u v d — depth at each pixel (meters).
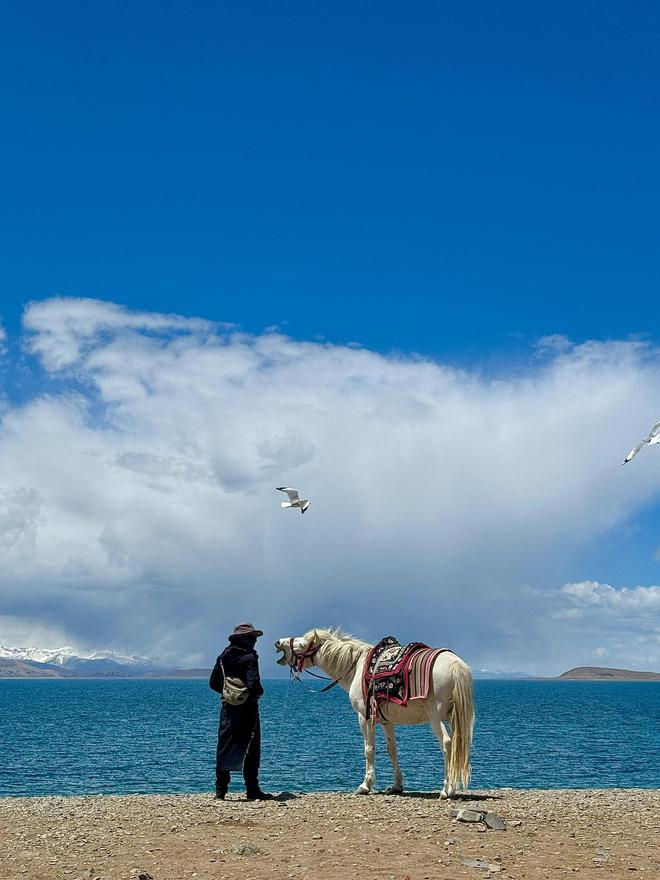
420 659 14.20
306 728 65.56
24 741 53.16
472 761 38.88
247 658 14.38
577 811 12.89
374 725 15.07
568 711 109.31
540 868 9.20
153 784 30.89
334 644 15.66
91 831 11.23
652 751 46.09
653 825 11.77
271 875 8.87
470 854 9.83
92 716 91.75
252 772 14.53
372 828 11.24
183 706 126.62
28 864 9.41
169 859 9.62
